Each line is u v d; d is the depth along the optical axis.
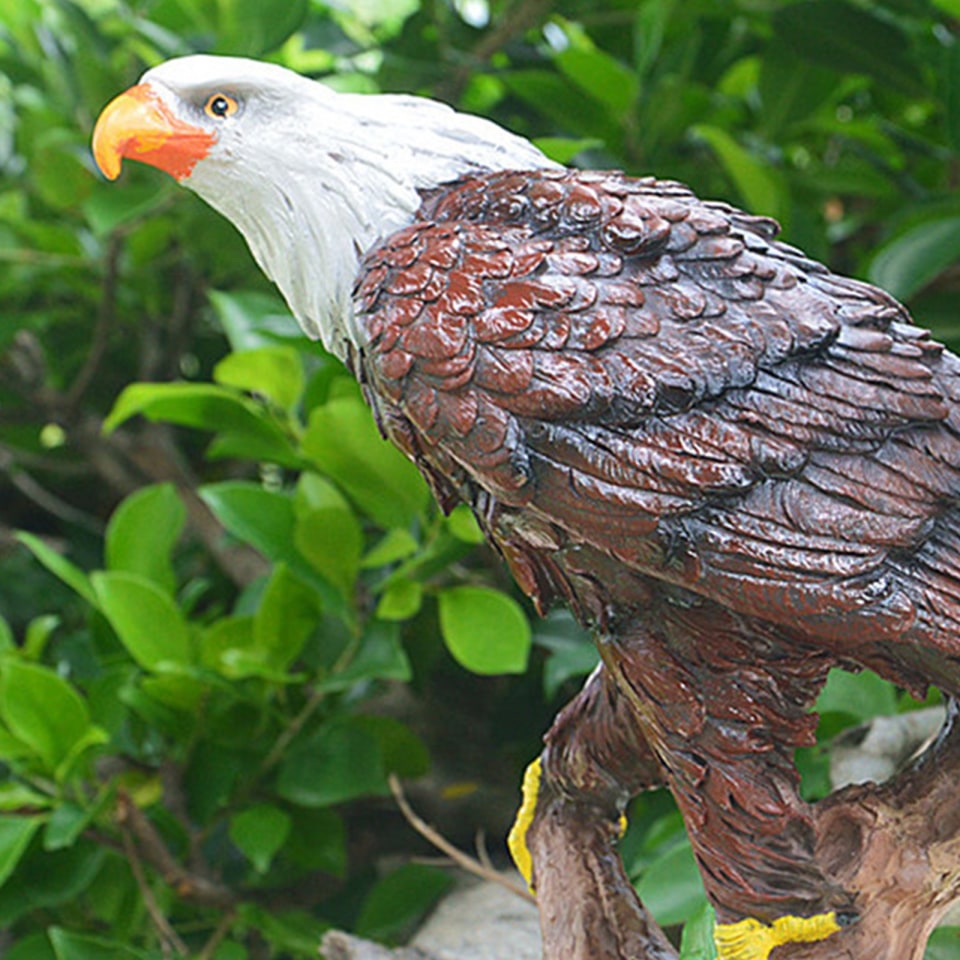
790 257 2.37
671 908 2.65
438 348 2.33
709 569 2.32
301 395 2.92
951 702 2.44
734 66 3.58
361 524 3.10
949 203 2.93
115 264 3.41
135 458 3.80
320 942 2.86
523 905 2.85
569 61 3.13
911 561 2.33
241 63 2.38
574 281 2.33
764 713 2.36
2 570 3.91
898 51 3.16
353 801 3.35
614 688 2.46
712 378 2.32
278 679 2.84
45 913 3.11
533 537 2.37
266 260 2.40
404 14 4.35
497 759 3.42
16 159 4.05
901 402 2.33
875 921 2.41
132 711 2.99
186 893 2.88
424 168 2.38
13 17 3.68
